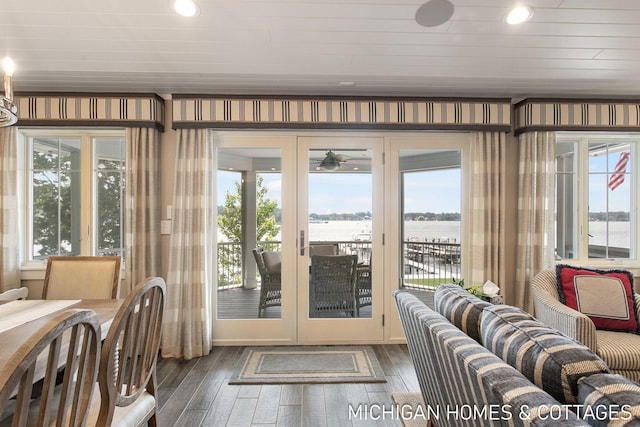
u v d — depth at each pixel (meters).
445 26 1.83
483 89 2.74
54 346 0.79
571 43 2.01
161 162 2.92
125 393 1.27
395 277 3.04
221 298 3.02
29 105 2.70
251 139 2.99
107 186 3.04
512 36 1.93
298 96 2.82
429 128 2.84
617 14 1.71
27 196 3.01
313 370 2.49
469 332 1.33
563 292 2.37
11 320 1.49
